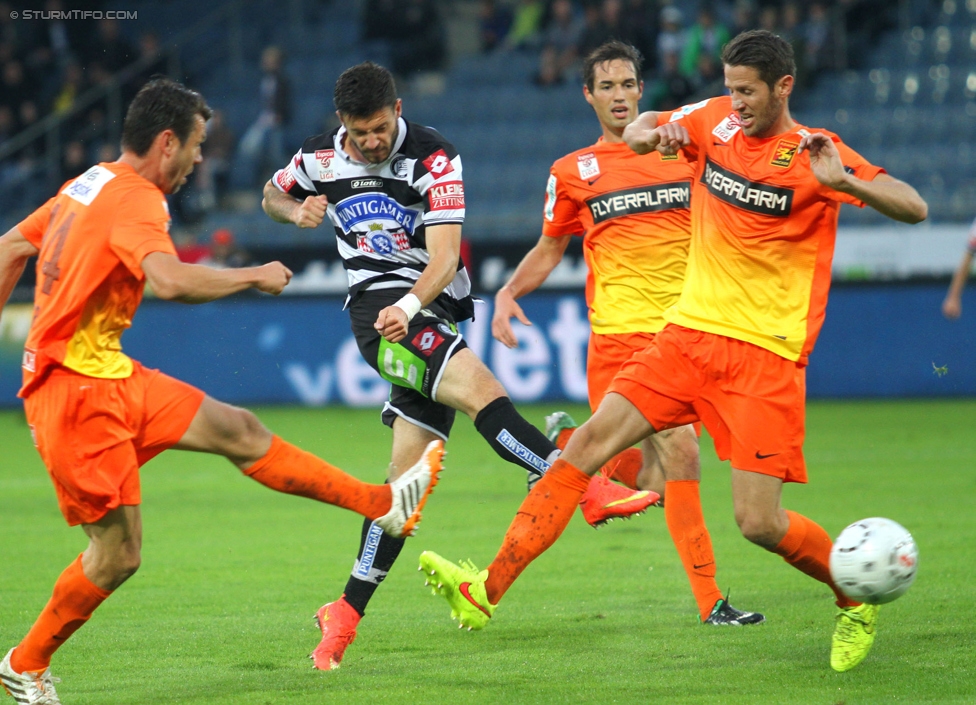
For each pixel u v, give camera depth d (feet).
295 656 53.88
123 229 44.11
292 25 287.28
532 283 71.05
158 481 123.13
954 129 229.45
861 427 150.82
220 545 84.38
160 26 291.38
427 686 48.26
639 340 66.33
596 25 245.65
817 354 185.98
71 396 44.34
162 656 53.98
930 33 247.09
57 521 96.99
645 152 54.24
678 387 52.85
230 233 210.59
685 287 54.85
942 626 56.54
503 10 279.69
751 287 52.65
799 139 51.93
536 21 274.98
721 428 53.16
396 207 58.03
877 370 183.73
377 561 53.67
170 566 76.38
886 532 47.73
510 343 69.15
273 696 47.03
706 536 60.18
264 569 75.36
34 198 243.19
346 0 291.38
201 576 73.10
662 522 94.38
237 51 277.64
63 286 44.55
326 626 53.26
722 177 53.26
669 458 60.44
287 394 192.13
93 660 53.36
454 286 61.77
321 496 48.11
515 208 233.14
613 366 67.36
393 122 55.72
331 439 147.54
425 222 57.16
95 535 45.55
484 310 188.14
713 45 225.56
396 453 59.62
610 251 66.95
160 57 252.01
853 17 250.16
